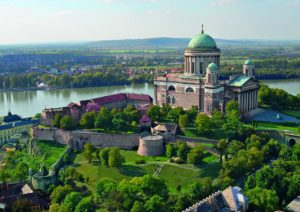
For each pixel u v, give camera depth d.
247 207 183.38
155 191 198.12
